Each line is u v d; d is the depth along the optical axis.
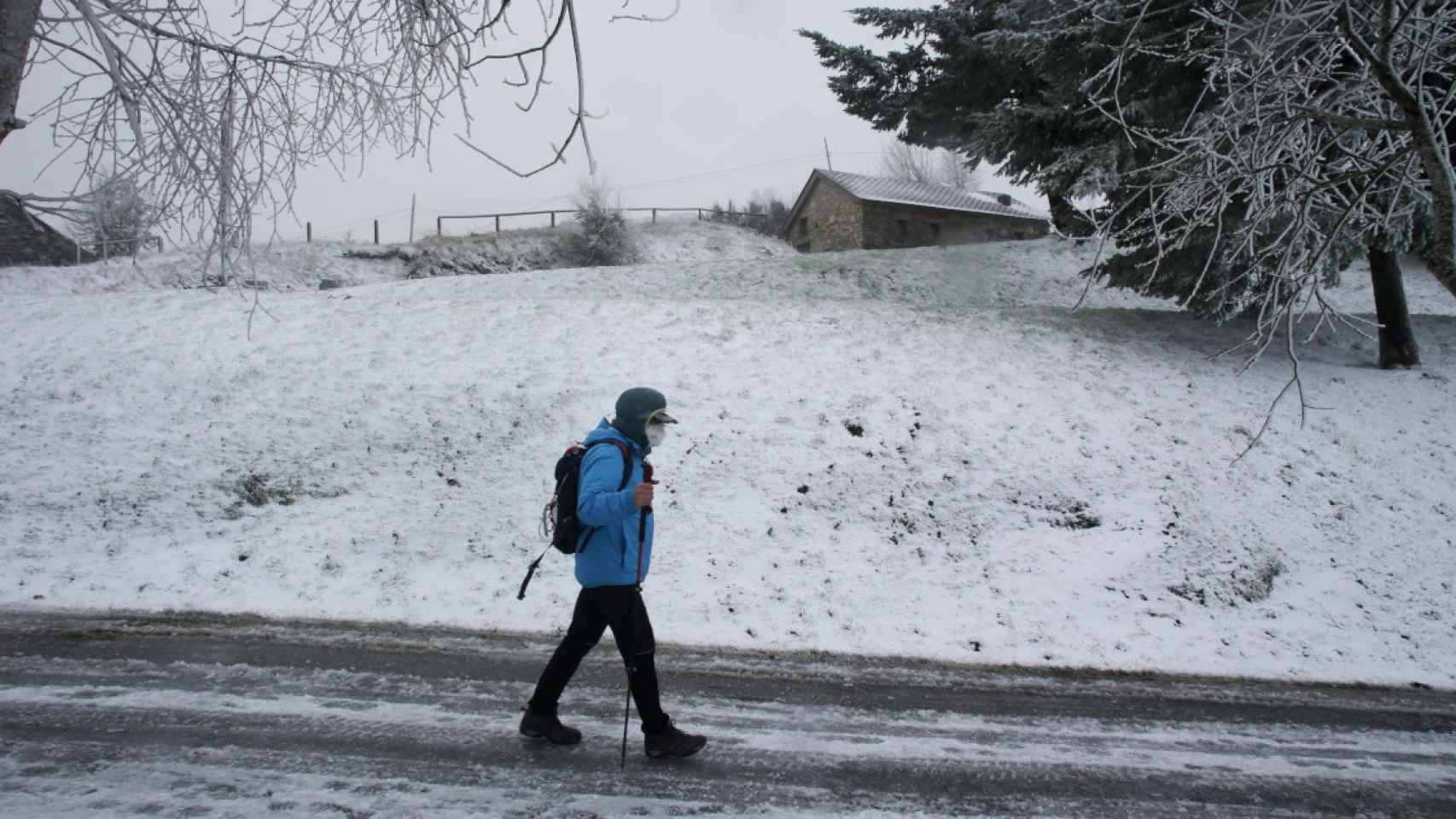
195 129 4.54
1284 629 7.07
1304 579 7.78
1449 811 4.25
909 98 16.84
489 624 6.73
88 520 8.18
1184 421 9.95
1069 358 11.39
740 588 7.34
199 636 6.16
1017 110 12.07
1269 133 4.87
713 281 19.39
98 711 4.73
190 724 4.59
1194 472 9.09
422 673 5.57
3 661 5.50
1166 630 6.99
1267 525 8.40
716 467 8.95
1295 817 4.12
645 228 38.06
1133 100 10.62
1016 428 9.65
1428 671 6.55
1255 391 10.79
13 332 12.20
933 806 4.02
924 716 5.28
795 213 39.72
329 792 3.86
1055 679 6.17
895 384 10.45
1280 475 9.13
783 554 7.81
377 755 4.27
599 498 4.00
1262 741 5.12
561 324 12.20
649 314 12.57
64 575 7.27
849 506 8.48
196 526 8.17
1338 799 4.35
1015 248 21.75
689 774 4.20
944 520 8.32
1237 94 4.84
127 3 4.22
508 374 10.74
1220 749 4.96
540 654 6.05
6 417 9.84
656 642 6.47
